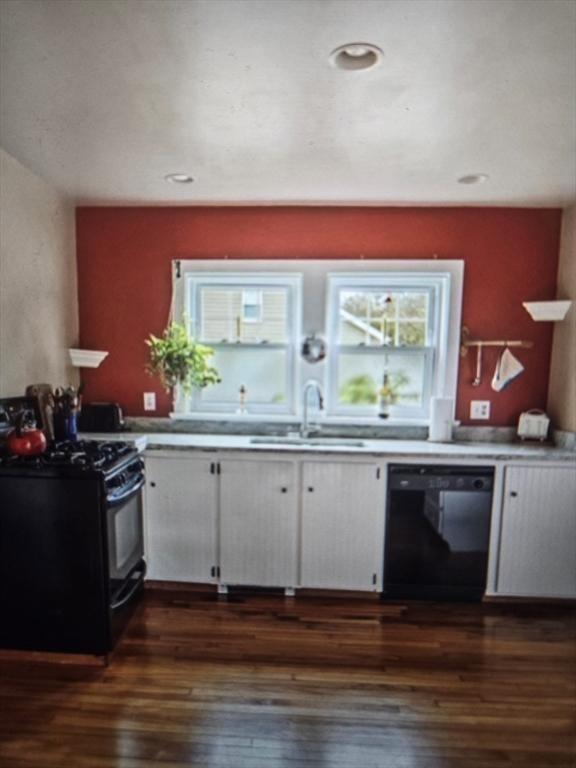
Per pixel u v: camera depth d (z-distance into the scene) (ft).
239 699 6.34
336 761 5.40
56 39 4.68
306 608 8.74
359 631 8.00
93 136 6.93
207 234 10.22
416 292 10.34
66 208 9.93
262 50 4.82
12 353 8.17
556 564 8.79
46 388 8.98
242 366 10.66
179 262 10.27
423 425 10.23
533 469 8.62
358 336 10.49
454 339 10.05
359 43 4.68
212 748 5.54
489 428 10.11
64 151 7.48
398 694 6.48
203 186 8.97
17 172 8.13
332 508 8.84
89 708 6.15
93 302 10.48
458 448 9.07
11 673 6.84
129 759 5.38
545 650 7.55
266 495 8.90
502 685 6.70
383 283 10.32
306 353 10.25
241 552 9.07
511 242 9.85
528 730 5.89
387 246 10.02
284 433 10.42
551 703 6.37
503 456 8.61
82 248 10.36
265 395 10.64
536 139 6.81
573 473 8.59
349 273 10.09
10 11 4.28
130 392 10.59
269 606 8.79
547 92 5.55
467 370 10.15
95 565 6.93
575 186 8.58
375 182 8.61
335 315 10.46
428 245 9.97
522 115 6.12
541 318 9.35
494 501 8.72
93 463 7.14
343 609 8.71
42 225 9.00
